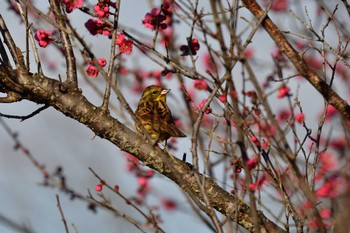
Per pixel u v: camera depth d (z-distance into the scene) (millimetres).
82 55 10352
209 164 8859
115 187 10586
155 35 10141
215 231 8438
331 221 7945
